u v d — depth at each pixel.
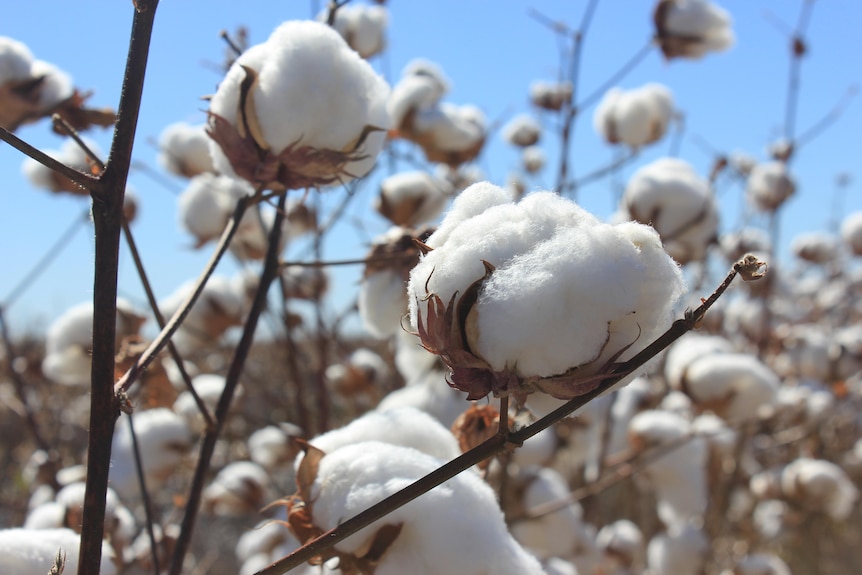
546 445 0.90
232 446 1.18
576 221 0.39
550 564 0.82
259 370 1.28
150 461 0.84
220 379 0.98
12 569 0.50
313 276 1.01
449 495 0.48
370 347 1.47
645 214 0.88
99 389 0.46
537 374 0.38
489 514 0.48
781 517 1.31
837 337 1.50
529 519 0.81
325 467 0.49
